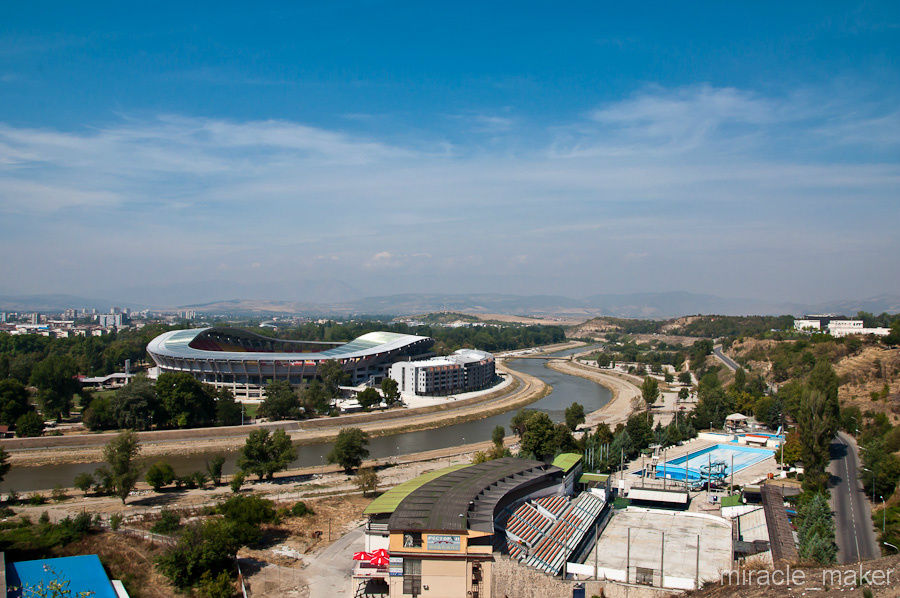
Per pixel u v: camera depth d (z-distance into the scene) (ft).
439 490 394.52
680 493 516.32
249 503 447.01
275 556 395.96
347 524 461.37
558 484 482.69
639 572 360.07
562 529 415.85
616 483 592.19
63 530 377.09
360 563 355.97
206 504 500.74
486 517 342.03
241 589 344.69
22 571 306.96
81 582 303.68
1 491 556.10
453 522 327.67
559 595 324.19
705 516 479.00
